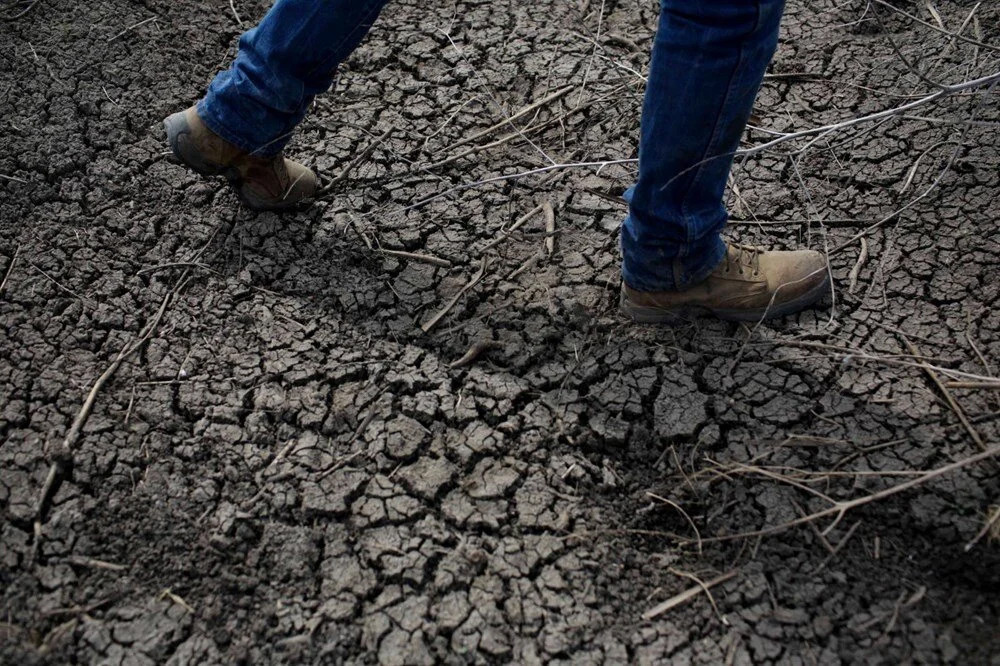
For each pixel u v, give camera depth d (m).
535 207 2.57
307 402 2.15
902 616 1.82
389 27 3.05
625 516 1.99
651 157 1.86
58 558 1.89
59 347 2.23
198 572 1.89
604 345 2.27
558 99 2.85
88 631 1.80
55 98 2.74
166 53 2.90
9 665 1.75
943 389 2.14
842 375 2.19
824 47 2.93
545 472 2.06
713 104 1.75
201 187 2.56
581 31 3.03
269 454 2.07
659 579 1.90
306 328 2.29
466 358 2.24
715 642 1.81
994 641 1.77
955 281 2.35
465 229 2.52
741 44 1.68
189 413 2.13
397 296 2.37
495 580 1.89
